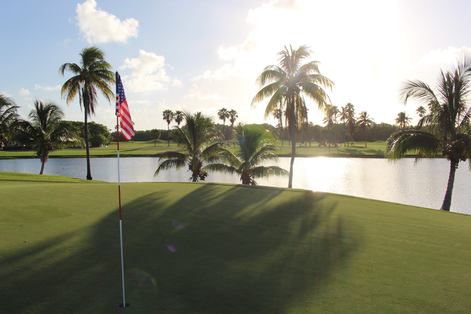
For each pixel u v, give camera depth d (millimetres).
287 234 10602
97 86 39375
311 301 6672
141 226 10914
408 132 23438
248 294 6914
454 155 21641
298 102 27406
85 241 9477
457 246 9961
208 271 7938
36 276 7465
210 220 11789
